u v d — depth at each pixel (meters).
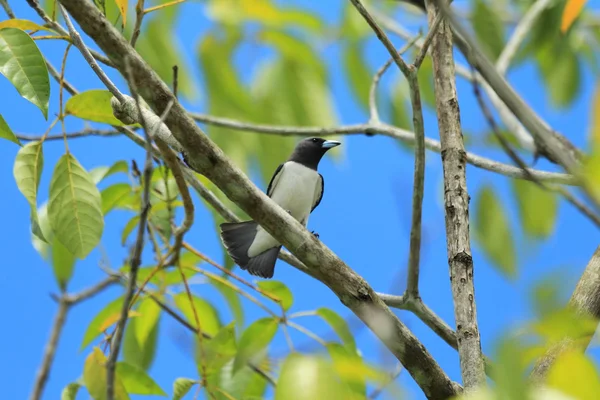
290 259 9.45
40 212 8.90
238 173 6.03
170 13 9.72
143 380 7.79
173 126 5.78
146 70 5.57
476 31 10.61
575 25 10.90
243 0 9.56
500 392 3.07
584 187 3.09
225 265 9.38
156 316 8.81
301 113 9.81
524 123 4.68
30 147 6.54
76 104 6.60
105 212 8.68
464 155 6.80
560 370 3.32
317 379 4.68
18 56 6.30
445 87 7.12
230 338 7.64
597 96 3.08
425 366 6.33
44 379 10.64
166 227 9.04
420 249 6.90
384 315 6.31
